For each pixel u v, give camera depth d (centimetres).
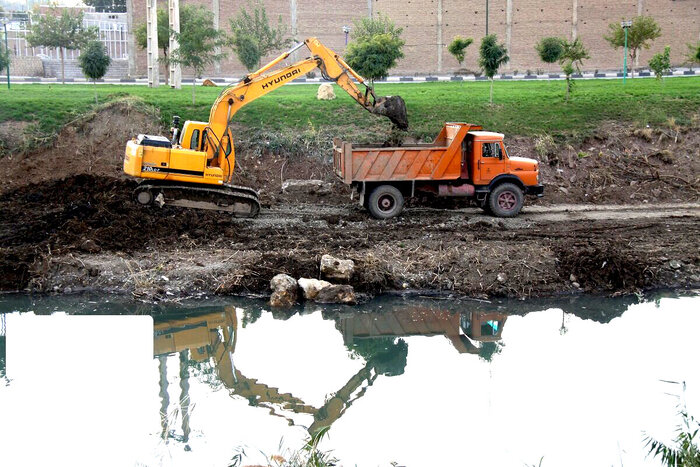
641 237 1744
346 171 1859
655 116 2539
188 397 1091
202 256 1580
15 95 2566
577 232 1789
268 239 1697
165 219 1739
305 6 5031
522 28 5134
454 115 2566
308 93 2895
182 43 2573
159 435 962
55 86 3147
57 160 2219
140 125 2377
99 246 1597
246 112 2498
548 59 2948
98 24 4947
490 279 1530
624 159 2320
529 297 1503
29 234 1655
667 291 1535
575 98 2744
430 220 1895
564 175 2261
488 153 1902
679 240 1719
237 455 898
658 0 5044
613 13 5078
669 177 2242
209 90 2972
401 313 1435
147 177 1758
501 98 2750
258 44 3306
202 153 1784
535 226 1852
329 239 1703
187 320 1382
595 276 1540
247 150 2319
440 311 1445
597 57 5125
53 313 1385
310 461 824
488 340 1323
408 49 5162
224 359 1246
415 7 5134
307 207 2044
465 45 2836
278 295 1438
